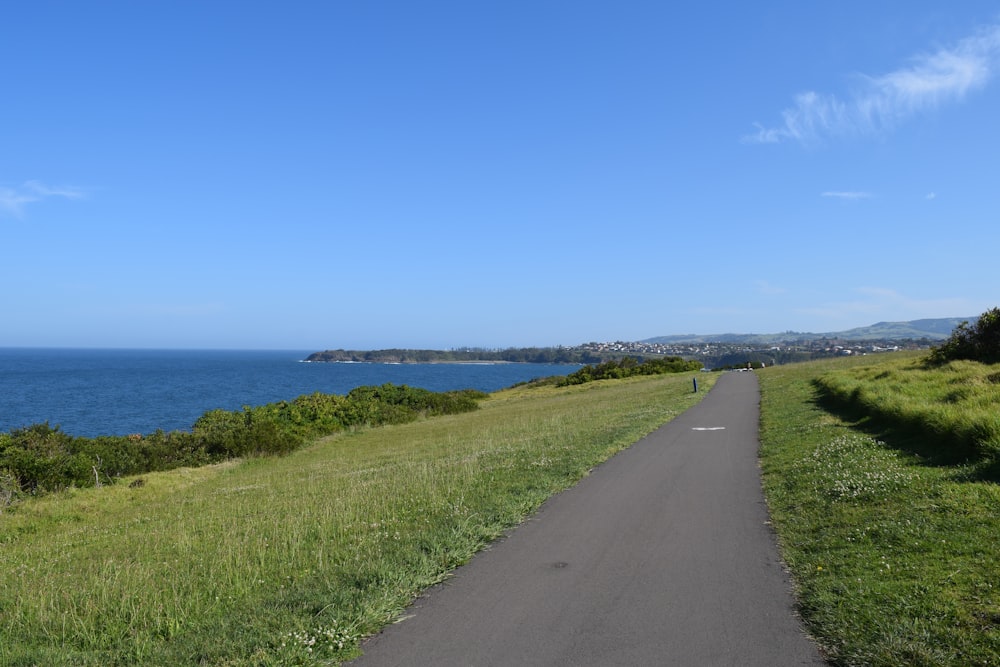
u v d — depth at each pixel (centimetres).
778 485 1077
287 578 693
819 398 2434
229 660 488
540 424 2602
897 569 594
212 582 697
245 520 1149
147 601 642
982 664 416
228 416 3256
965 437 1016
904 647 445
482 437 2372
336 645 500
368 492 1226
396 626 542
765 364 7638
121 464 2366
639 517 902
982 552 609
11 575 908
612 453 1529
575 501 1020
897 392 1766
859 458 1134
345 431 3728
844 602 539
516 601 589
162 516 1434
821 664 448
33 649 545
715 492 1061
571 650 481
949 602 509
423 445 2492
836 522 786
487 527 849
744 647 477
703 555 712
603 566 685
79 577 828
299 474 2119
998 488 801
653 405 2986
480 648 491
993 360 2659
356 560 726
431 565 691
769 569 658
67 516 1694
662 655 468
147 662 496
